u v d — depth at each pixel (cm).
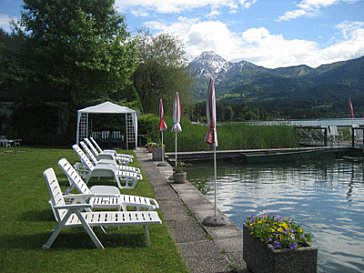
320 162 1916
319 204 934
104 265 412
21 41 2273
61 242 485
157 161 1502
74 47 2077
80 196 556
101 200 588
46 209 654
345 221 775
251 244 382
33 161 1360
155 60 3216
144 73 3198
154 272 396
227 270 407
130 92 2895
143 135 2256
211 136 612
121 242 492
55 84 2184
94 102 2414
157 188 920
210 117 610
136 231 543
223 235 535
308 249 334
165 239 508
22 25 2256
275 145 2206
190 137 2050
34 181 938
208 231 554
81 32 2098
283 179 1354
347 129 2617
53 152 1719
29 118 2388
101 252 452
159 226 573
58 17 2177
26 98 2344
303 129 2456
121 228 554
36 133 2238
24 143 2238
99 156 1285
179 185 957
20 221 577
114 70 2178
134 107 2669
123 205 566
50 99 2427
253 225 384
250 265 387
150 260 430
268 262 339
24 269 397
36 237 502
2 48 2281
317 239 657
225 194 1063
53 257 433
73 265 410
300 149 2094
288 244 336
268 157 1917
